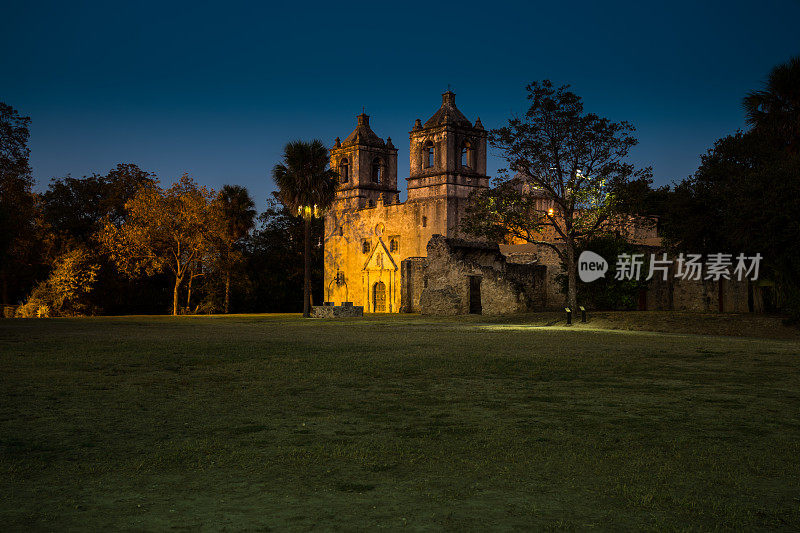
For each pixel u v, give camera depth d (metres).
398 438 6.47
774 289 24.88
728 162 29.89
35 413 7.75
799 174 21.94
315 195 40.34
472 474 5.24
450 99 60.34
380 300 60.19
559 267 42.03
